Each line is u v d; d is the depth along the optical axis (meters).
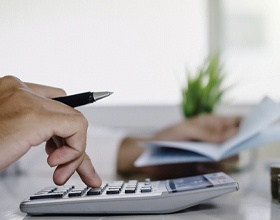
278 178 0.45
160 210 0.39
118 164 0.90
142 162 0.68
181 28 1.43
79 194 0.41
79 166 0.44
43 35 1.39
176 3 1.42
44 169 0.90
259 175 0.75
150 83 1.43
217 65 1.16
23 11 1.38
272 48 1.46
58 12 1.40
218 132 0.85
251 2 1.48
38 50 1.39
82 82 1.41
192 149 0.67
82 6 1.41
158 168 0.79
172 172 0.78
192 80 1.07
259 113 0.73
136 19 1.42
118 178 0.77
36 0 1.39
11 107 0.39
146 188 0.42
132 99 1.43
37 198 0.41
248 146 0.66
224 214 0.39
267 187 0.58
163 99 1.42
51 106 0.40
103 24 1.42
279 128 0.73
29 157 0.90
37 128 0.38
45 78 1.40
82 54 1.41
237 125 0.88
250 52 1.46
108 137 0.97
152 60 1.43
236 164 0.82
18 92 0.40
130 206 0.39
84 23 1.41
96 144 0.94
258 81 1.45
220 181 0.42
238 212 0.40
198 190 0.40
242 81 1.44
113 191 0.41
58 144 0.44
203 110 1.04
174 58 1.42
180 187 0.42
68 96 0.44
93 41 1.42
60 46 1.40
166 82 1.42
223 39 1.49
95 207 0.39
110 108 1.43
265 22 1.46
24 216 0.40
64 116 0.39
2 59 1.38
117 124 1.42
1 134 0.37
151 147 0.74
